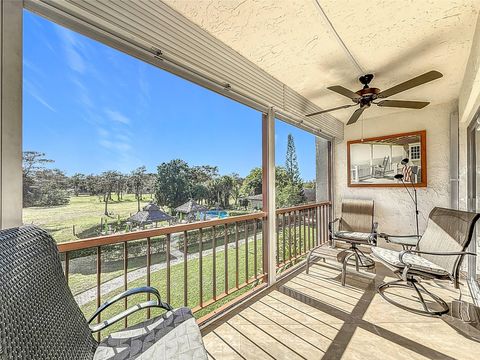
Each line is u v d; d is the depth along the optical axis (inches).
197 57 72.5
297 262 134.6
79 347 39.7
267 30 75.0
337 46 82.6
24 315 31.0
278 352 65.0
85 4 49.8
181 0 63.5
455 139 131.0
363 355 62.9
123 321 73.1
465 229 84.7
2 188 42.4
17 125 44.3
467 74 92.1
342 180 174.9
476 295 95.2
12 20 43.6
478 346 65.5
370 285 106.7
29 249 36.7
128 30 56.8
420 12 66.3
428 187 141.6
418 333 71.7
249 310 86.4
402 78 105.4
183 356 39.6
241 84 88.0
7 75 43.0
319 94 124.6
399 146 151.4
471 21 69.7
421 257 99.8
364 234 134.0
